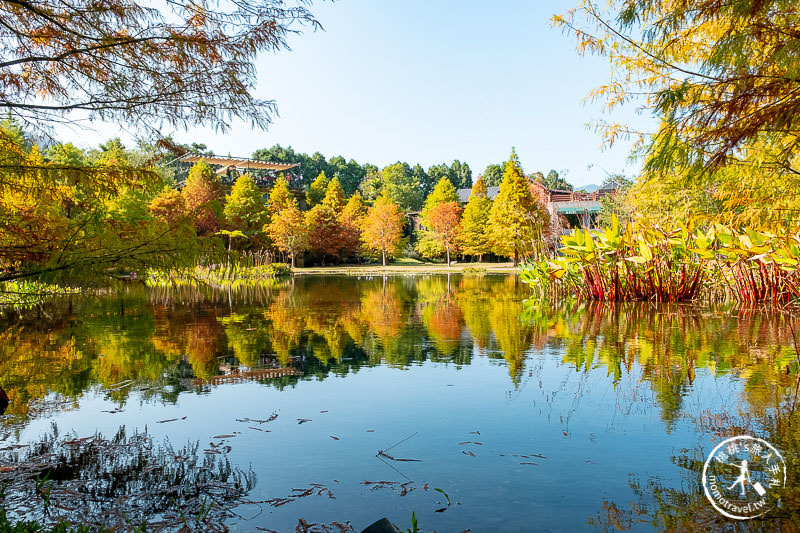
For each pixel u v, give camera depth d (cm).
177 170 4866
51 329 832
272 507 248
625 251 1185
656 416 367
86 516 241
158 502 254
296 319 968
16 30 287
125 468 294
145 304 1274
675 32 379
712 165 332
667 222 1195
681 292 1136
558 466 289
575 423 358
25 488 269
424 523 231
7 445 329
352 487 269
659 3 372
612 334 725
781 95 305
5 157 284
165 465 297
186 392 452
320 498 257
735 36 314
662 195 1296
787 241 880
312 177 8625
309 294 1609
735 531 220
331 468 292
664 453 304
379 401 420
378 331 804
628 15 383
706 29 396
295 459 305
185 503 253
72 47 289
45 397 435
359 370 532
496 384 467
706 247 1095
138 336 759
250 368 544
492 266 4116
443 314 1029
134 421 375
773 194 571
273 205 4325
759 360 537
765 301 991
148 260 286
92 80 302
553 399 416
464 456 305
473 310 1090
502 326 838
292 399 428
